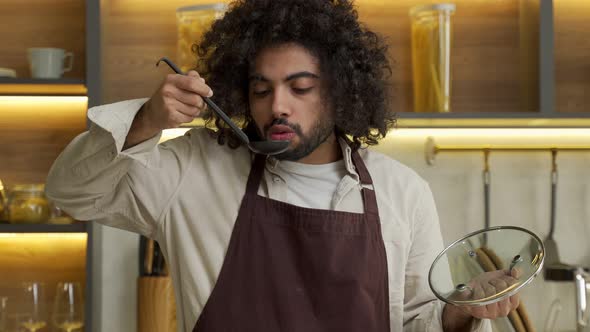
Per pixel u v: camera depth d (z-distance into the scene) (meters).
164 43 2.49
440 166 2.52
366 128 1.69
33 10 2.47
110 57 2.47
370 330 1.55
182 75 1.34
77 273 2.44
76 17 2.47
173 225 1.56
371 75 1.68
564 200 2.54
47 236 2.44
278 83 1.50
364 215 1.60
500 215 2.53
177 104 1.32
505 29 2.53
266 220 1.56
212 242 1.54
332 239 1.56
